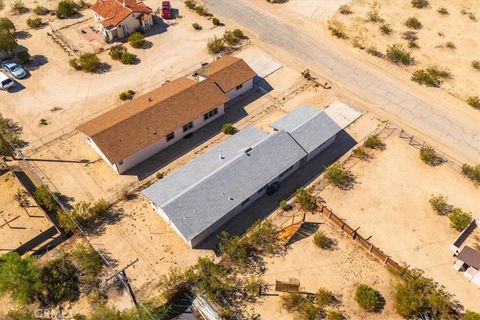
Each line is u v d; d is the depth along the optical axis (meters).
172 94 55.56
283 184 50.25
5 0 79.31
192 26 73.31
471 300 40.38
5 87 61.53
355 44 69.00
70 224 44.81
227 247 42.81
